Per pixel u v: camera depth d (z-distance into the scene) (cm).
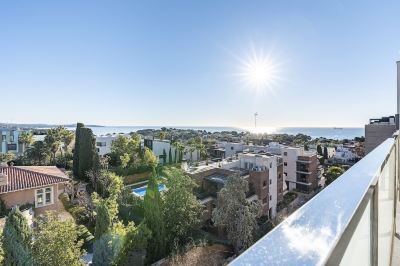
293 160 3206
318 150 4581
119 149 3191
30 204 1479
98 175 2347
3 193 1381
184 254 1345
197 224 1606
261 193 2112
